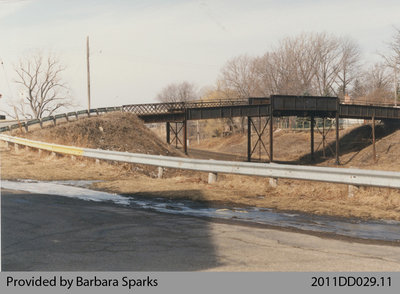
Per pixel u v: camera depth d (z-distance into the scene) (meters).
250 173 15.84
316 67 111.50
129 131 43.88
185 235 8.95
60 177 19.03
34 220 10.02
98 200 13.48
